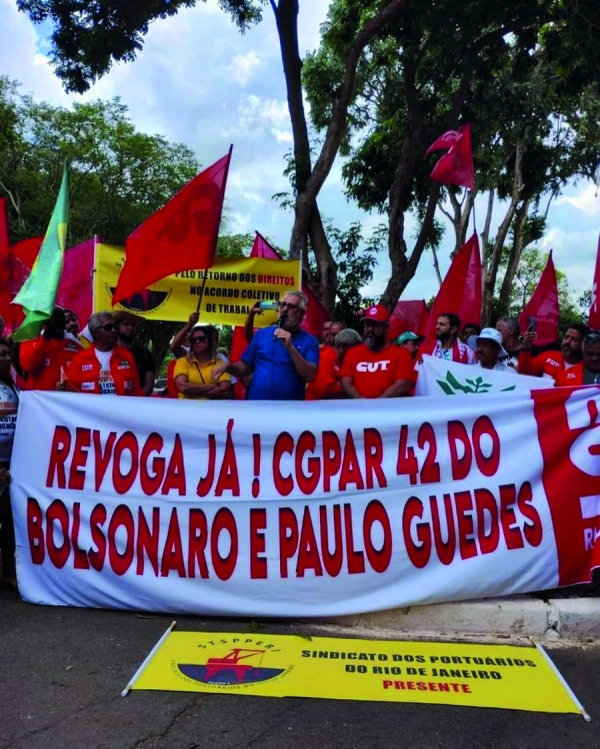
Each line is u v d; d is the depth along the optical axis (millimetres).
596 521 4531
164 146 31688
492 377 5215
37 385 6262
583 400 4621
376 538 4551
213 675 3664
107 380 5820
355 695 3469
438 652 3959
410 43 14023
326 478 4648
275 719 3254
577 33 13727
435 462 4609
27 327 5090
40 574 4840
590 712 3348
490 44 15156
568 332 5875
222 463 4742
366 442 4664
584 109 21297
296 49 12453
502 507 4547
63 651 4008
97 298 7258
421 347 7234
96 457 4871
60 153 29875
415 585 4461
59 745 3035
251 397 5395
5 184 29266
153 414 4855
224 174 5523
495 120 18359
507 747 3045
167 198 31938
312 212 12758
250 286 7332
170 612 4633
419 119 14164
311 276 12914
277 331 5102
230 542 4641
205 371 5914
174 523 4707
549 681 3627
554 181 24344
